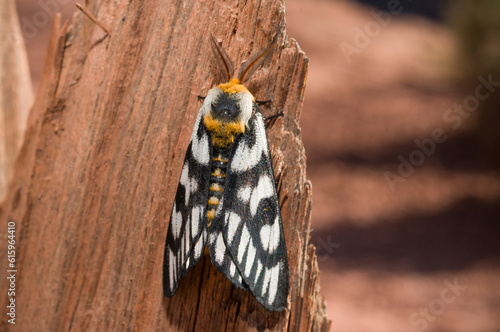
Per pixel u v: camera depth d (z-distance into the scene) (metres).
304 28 1.21
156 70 0.22
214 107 0.22
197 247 0.22
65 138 0.24
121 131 0.23
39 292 0.24
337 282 0.53
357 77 1.04
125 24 0.23
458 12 0.91
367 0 1.54
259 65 0.22
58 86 0.24
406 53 1.15
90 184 0.23
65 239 0.23
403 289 0.51
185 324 0.22
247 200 0.22
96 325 0.23
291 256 0.22
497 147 0.77
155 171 0.22
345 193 0.72
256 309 0.22
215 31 0.22
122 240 0.23
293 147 0.22
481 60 0.88
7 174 0.27
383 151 0.81
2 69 0.27
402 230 0.63
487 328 0.43
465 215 0.65
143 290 0.22
